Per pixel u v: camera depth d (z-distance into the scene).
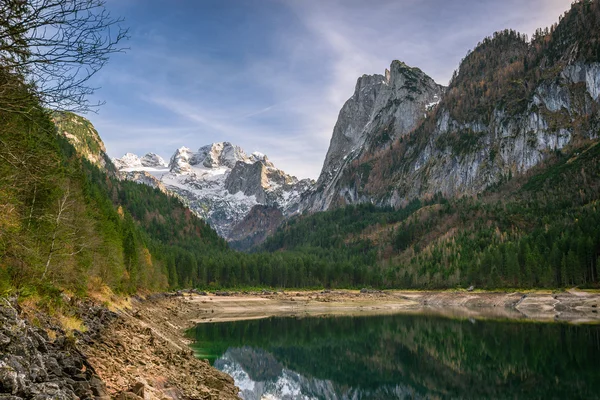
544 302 130.12
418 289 185.62
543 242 172.25
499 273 165.00
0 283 23.42
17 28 10.09
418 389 45.78
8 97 10.72
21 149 12.75
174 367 30.48
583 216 188.75
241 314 112.00
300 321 98.62
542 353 58.88
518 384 45.19
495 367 53.12
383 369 54.81
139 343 33.72
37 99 10.75
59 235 37.41
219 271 186.50
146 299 96.00
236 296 159.38
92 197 77.12
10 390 11.55
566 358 55.50
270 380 48.69
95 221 55.62
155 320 66.94
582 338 68.50
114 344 28.58
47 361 15.74
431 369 54.03
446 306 144.75
